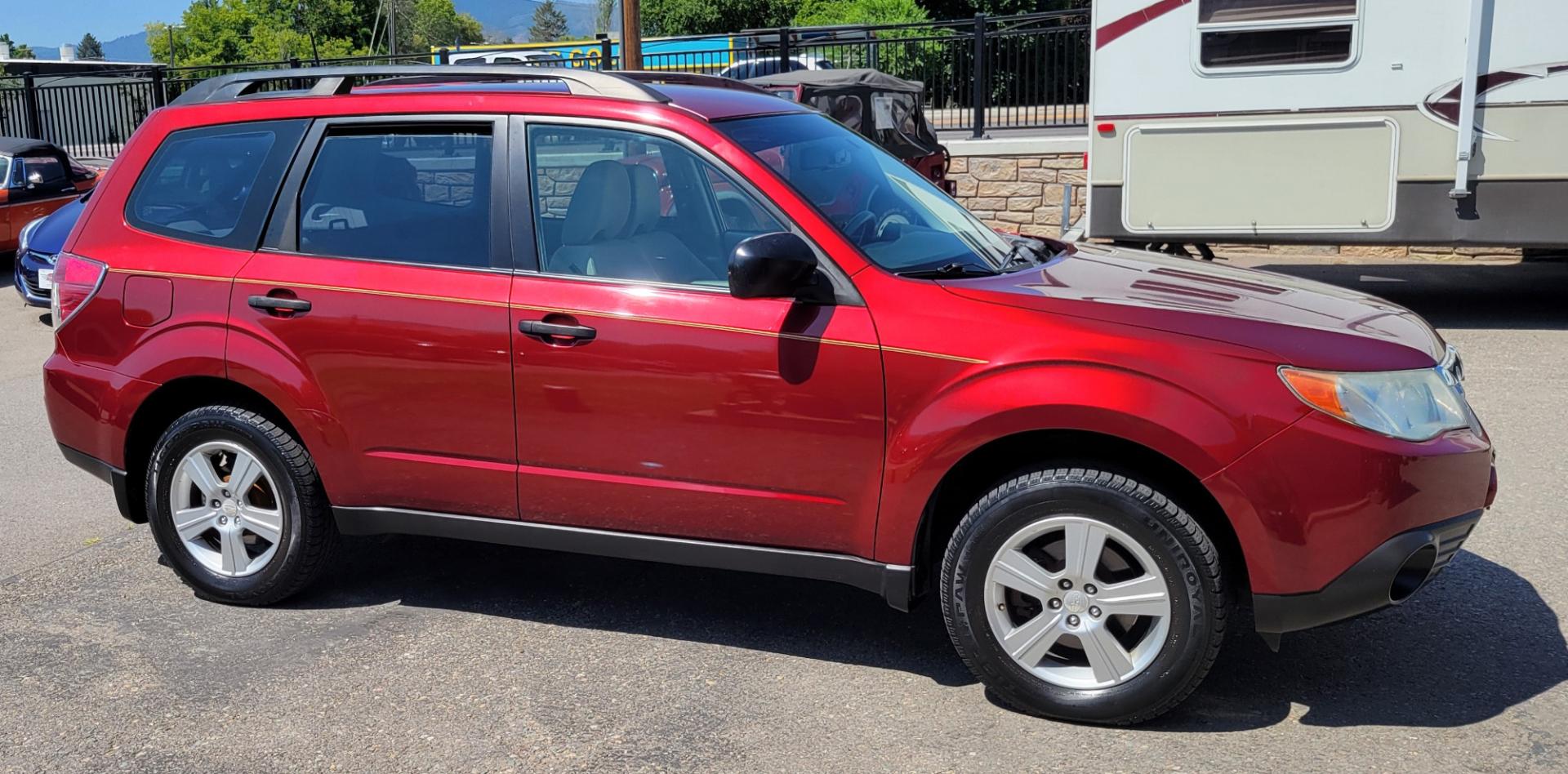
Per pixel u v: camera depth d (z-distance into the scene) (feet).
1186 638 11.36
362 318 13.91
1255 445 10.96
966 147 45.52
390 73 15.03
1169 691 11.51
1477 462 11.58
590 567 16.48
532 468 13.56
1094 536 11.52
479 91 14.07
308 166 14.52
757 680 13.12
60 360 15.60
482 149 13.84
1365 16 28.40
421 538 17.72
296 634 14.52
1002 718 12.15
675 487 13.01
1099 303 11.77
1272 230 30.25
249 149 14.92
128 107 69.26
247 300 14.40
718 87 15.24
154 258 14.99
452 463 13.88
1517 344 27.89
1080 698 11.80
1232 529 11.74
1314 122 29.32
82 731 12.32
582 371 13.04
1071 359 11.41
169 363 14.78
